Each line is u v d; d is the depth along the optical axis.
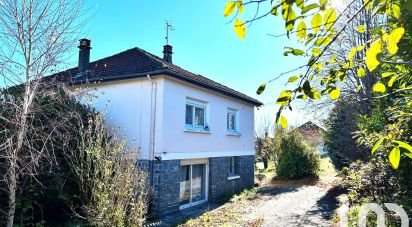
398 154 1.65
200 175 12.52
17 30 5.68
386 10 1.56
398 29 1.16
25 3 5.71
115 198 6.98
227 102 14.29
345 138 13.48
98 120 8.15
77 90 8.20
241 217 9.99
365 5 1.53
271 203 12.23
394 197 5.41
